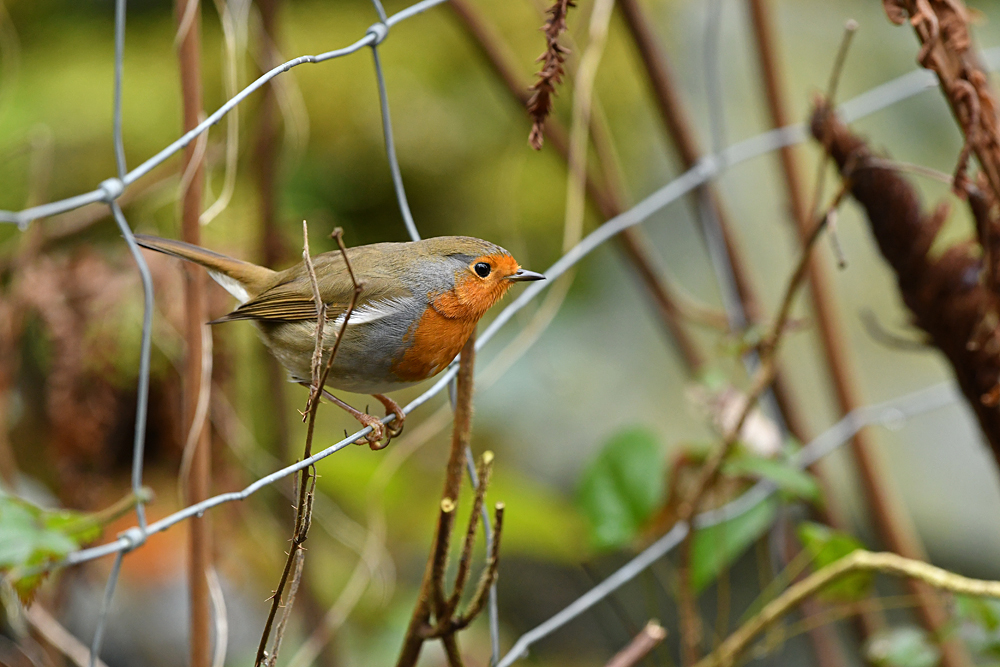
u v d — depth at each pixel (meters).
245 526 7.65
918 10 4.57
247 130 7.98
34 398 7.31
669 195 6.64
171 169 7.11
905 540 7.01
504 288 6.39
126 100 10.19
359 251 6.25
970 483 11.56
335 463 8.52
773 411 7.28
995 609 5.17
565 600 11.49
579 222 6.27
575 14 8.06
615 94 11.48
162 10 11.20
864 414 7.02
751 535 5.96
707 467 5.52
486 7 10.62
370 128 10.83
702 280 11.94
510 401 11.67
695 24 12.29
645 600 11.67
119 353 6.44
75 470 6.57
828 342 7.10
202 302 4.89
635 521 6.21
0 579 4.12
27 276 6.40
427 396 4.95
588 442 11.64
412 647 4.48
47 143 7.26
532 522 8.70
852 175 5.18
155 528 3.74
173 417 6.74
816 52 12.73
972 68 4.62
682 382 11.98
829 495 6.98
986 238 4.94
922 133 12.27
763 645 5.70
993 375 5.14
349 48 4.31
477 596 4.35
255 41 6.68
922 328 5.27
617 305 12.27
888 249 5.21
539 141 4.08
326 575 8.19
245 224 7.84
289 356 6.17
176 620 8.91
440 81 11.18
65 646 5.67
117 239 7.02
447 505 4.37
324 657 7.29
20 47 10.71
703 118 11.88
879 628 6.88
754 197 12.08
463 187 11.05
